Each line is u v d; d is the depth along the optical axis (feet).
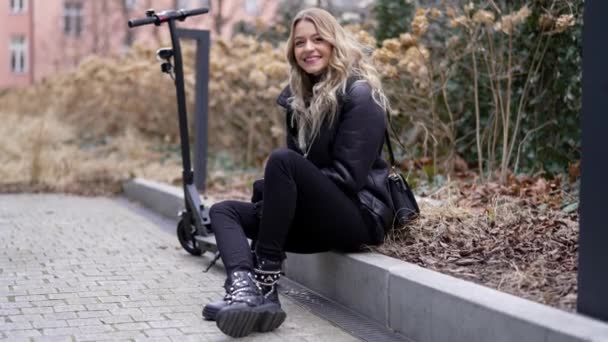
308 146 10.69
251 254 10.05
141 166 27.61
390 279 9.85
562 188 15.15
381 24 23.72
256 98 25.44
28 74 73.20
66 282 12.32
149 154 29.68
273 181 9.85
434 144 18.19
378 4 23.82
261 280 9.98
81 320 10.11
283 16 30.53
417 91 19.48
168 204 20.17
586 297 7.77
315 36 10.64
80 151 30.94
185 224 14.53
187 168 14.60
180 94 14.46
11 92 48.98
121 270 13.29
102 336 9.40
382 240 10.98
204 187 20.49
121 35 57.26
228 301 9.52
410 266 10.07
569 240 10.92
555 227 11.74
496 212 12.63
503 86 18.63
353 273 10.78
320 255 11.76
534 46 17.54
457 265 10.35
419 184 17.33
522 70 17.87
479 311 8.22
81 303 11.00
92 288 11.93
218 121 27.76
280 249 10.03
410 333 9.45
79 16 65.31
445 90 19.39
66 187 25.63
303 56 10.64
